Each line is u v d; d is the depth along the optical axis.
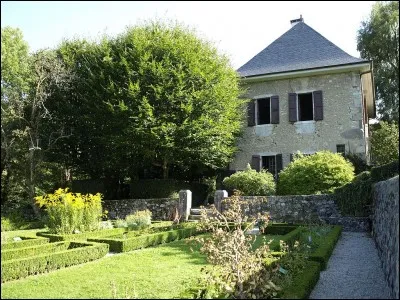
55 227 12.42
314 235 11.14
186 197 16.41
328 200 14.30
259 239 11.34
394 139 21.66
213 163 19.27
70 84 19.77
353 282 6.56
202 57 18.73
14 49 25.80
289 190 15.73
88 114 19.09
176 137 17.42
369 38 26.67
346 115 18.61
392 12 25.61
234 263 5.93
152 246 10.77
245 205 15.35
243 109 20.50
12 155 20.39
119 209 17.98
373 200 11.43
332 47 20.20
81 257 8.58
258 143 20.16
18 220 17.50
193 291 5.45
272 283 5.34
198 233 12.82
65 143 20.12
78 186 19.91
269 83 20.28
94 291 6.07
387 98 27.59
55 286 6.42
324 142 18.83
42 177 21.92
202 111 17.81
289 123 19.61
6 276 6.89
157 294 5.83
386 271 6.54
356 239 11.49
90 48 20.22
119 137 17.59
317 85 19.33
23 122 20.05
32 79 19.62
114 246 9.98
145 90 17.86
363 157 18.06
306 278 5.84
